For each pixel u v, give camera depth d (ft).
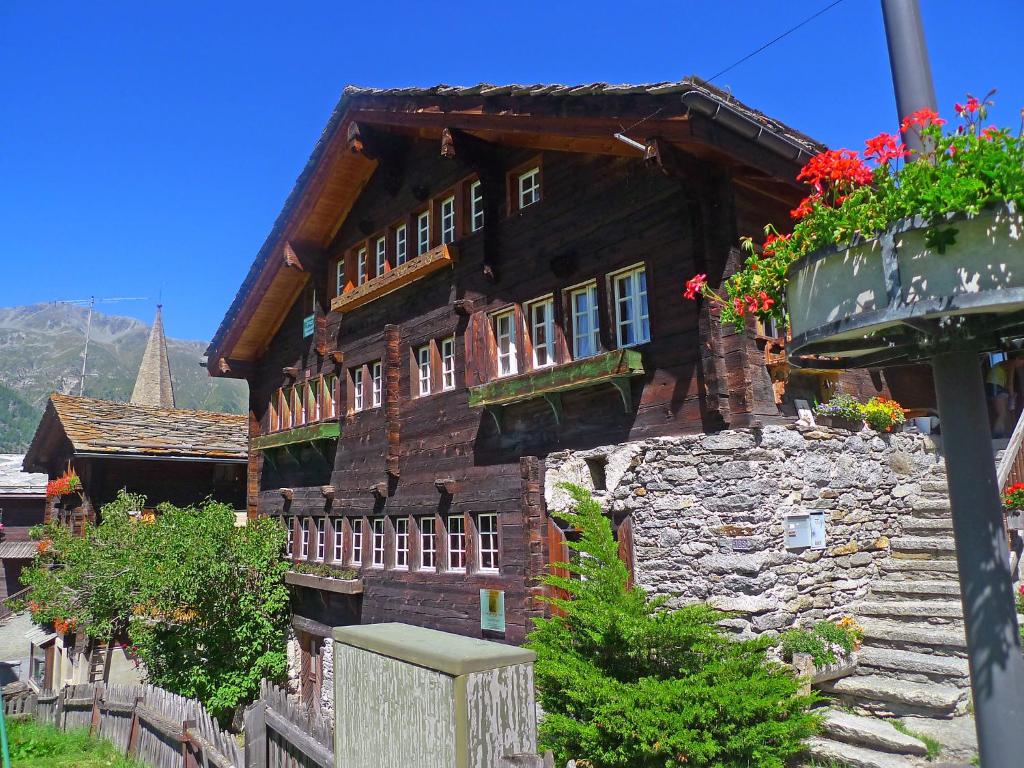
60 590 43.75
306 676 44.29
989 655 8.93
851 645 22.38
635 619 17.53
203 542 41.81
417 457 36.09
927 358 10.84
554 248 29.45
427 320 36.35
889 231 8.77
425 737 8.65
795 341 10.20
